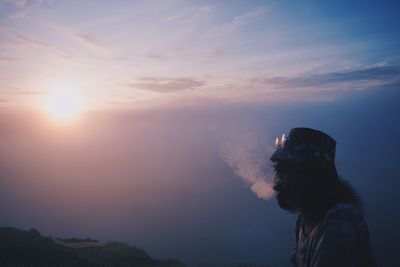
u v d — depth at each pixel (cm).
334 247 194
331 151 222
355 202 221
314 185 214
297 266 236
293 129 230
